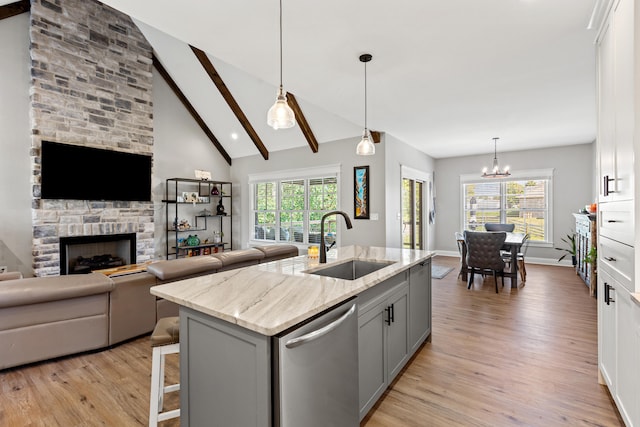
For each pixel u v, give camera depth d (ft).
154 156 19.81
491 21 7.25
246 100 18.72
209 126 22.62
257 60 9.18
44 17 14.11
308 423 4.21
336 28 7.52
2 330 7.48
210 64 17.16
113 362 8.20
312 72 10.02
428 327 9.32
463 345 9.05
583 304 12.67
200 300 4.64
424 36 7.89
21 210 14.05
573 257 19.71
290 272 6.64
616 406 6.03
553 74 10.14
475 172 24.26
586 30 7.59
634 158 4.90
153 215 19.13
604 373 6.61
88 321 8.55
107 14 16.30
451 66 9.58
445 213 25.68
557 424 5.76
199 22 7.23
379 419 5.96
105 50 16.24
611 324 6.15
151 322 9.82
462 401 6.48
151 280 9.77
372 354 6.12
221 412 4.35
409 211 21.48
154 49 18.61
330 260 8.20
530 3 6.58
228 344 4.21
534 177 21.99
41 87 14.03
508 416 6.00
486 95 12.01
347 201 18.80
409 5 6.66
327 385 4.57
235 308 4.27
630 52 5.02
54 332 8.08
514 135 18.20
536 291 14.61
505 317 11.27
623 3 5.33
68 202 14.96
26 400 6.58
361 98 12.38
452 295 14.06
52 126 14.39
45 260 14.19
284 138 20.74
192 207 22.00
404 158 19.95
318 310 4.33
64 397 6.69
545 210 21.67
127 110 17.12
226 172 24.52
